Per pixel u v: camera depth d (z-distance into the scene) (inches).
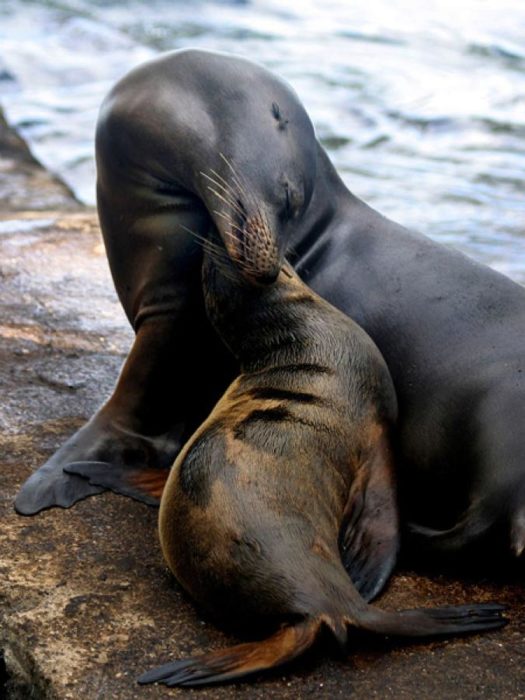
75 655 478.9
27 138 1681.8
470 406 571.8
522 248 1230.9
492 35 2240.4
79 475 609.9
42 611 508.4
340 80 1931.6
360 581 514.3
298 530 481.1
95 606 511.8
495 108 1772.9
